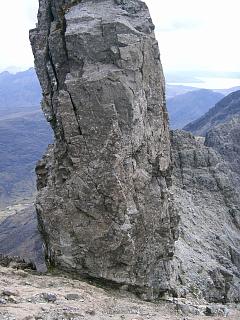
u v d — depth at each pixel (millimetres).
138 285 32812
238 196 65562
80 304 26234
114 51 32438
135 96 32438
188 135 68625
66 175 32875
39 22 36031
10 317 22016
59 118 32656
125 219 31844
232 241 57562
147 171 33750
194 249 49562
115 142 31594
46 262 34344
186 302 34781
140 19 34656
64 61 34219
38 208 33281
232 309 35250
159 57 34688
